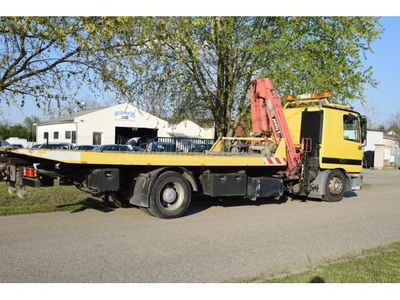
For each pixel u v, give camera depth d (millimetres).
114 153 8438
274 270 5637
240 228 8320
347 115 12984
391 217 10070
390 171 33969
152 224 8484
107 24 8594
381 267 5680
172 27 9719
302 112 12820
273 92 11852
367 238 7688
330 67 13539
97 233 7551
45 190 11922
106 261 5898
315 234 7930
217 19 11062
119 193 9805
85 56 9516
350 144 13070
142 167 9242
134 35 9320
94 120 41094
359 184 13617
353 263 5863
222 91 14625
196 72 14312
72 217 8961
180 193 9312
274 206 11438
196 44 11359
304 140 12055
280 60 12977
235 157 10211
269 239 7434
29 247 6500
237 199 12672
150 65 11102
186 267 5711
